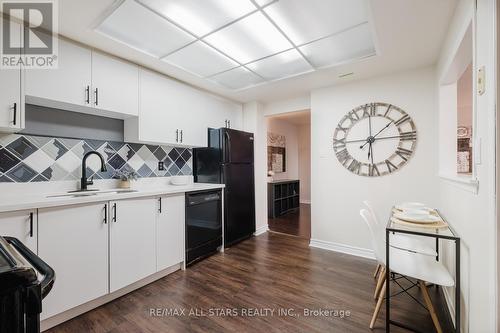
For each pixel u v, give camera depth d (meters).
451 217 1.77
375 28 1.73
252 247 3.08
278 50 2.13
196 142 2.93
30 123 1.80
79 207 1.60
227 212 3.01
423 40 1.89
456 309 1.24
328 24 1.75
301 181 6.88
